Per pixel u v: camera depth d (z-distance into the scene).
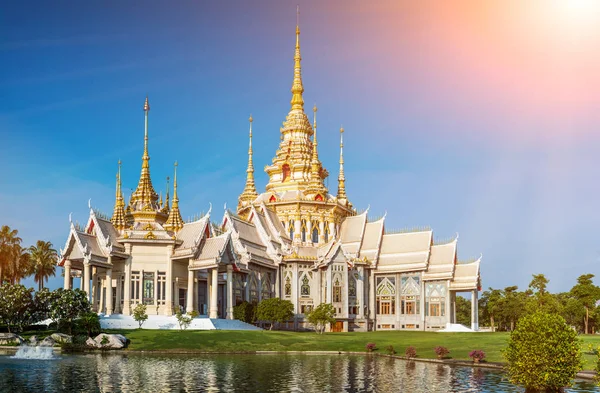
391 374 60.00
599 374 46.09
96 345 77.88
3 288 85.56
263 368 62.62
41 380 52.41
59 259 101.81
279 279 129.00
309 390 49.19
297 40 159.00
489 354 77.00
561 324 48.34
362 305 131.50
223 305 122.88
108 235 104.81
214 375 56.59
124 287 103.25
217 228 118.06
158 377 54.78
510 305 151.75
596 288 158.62
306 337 94.00
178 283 107.56
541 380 47.38
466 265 133.12
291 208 140.75
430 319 132.50
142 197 115.12
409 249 136.88
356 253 138.25
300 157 149.12
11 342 78.19
